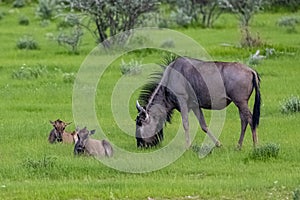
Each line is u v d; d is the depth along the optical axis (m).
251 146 41.38
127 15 89.75
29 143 42.53
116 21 89.75
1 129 46.59
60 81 67.81
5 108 55.44
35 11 135.38
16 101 58.75
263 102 56.38
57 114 52.84
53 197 31.80
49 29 114.81
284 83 64.94
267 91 61.41
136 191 32.34
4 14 134.38
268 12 131.38
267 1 126.31
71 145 42.09
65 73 70.38
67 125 45.59
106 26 90.44
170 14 120.94
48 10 128.25
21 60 81.75
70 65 76.31
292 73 70.38
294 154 39.25
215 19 117.31
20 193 32.34
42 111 54.47
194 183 33.59
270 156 38.53
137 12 90.12
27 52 88.31
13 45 96.06
